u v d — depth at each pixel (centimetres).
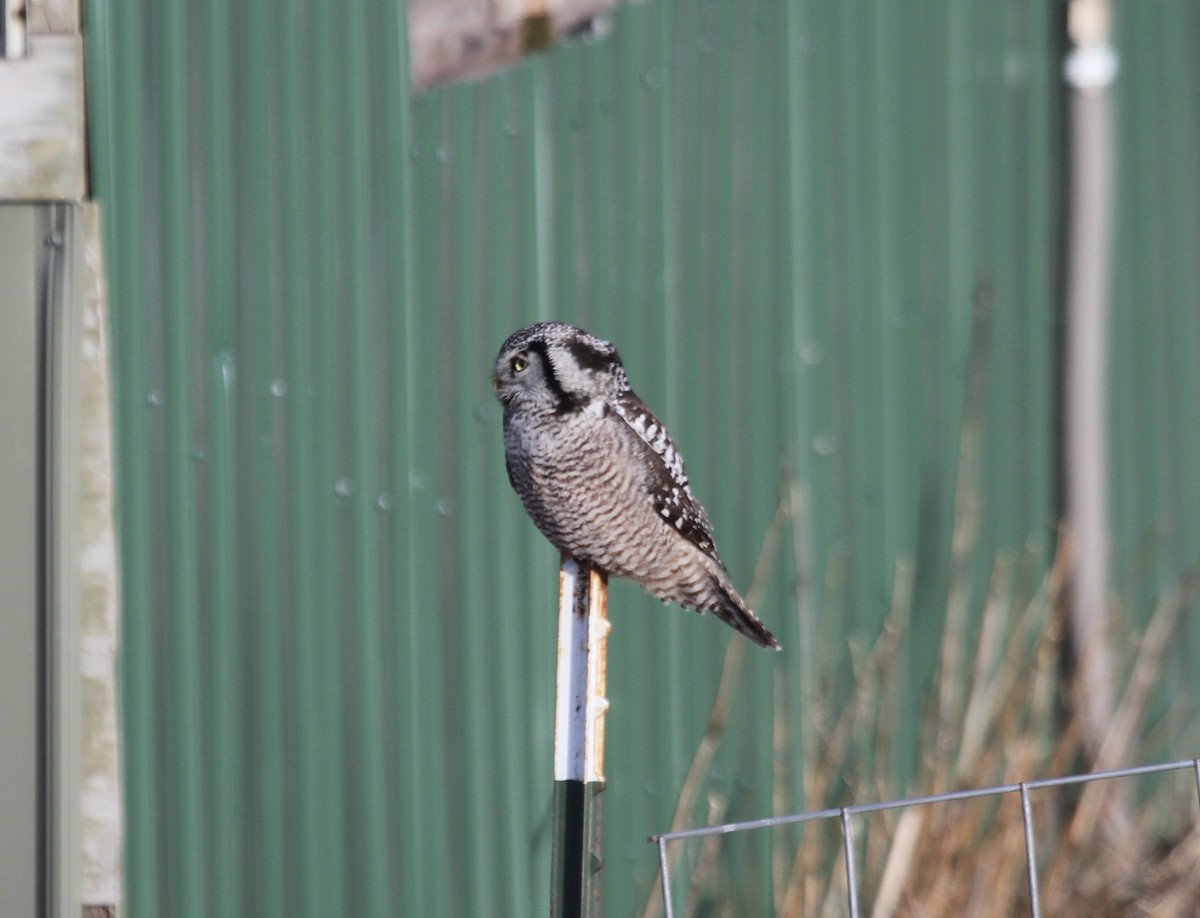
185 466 979
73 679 940
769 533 1036
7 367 930
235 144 983
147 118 971
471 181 1004
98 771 949
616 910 1019
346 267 993
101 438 947
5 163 933
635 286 1022
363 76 991
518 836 1012
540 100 1010
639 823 1023
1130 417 1104
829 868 1009
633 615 1025
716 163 1032
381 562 999
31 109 935
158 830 978
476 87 1002
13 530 932
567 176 1013
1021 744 997
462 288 1003
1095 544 1080
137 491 973
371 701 998
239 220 984
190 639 980
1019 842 974
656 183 1023
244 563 986
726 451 1036
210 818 984
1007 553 1078
